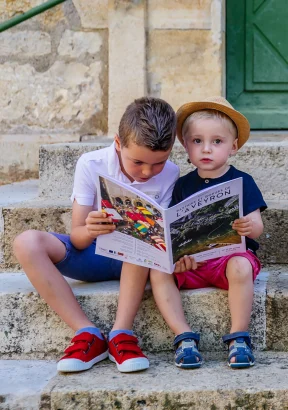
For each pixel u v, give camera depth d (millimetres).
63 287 2352
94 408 2090
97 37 4219
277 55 4500
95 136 4266
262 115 4500
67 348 2279
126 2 4086
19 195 3453
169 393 2068
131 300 2357
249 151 3146
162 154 2213
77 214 2453
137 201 2180
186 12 4105
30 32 4258
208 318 2418
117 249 2309
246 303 2316
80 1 4199
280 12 4469
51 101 4281
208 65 4133
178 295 2385
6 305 2463
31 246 2324
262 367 2244
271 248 2807
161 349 2439
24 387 2156
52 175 3244
